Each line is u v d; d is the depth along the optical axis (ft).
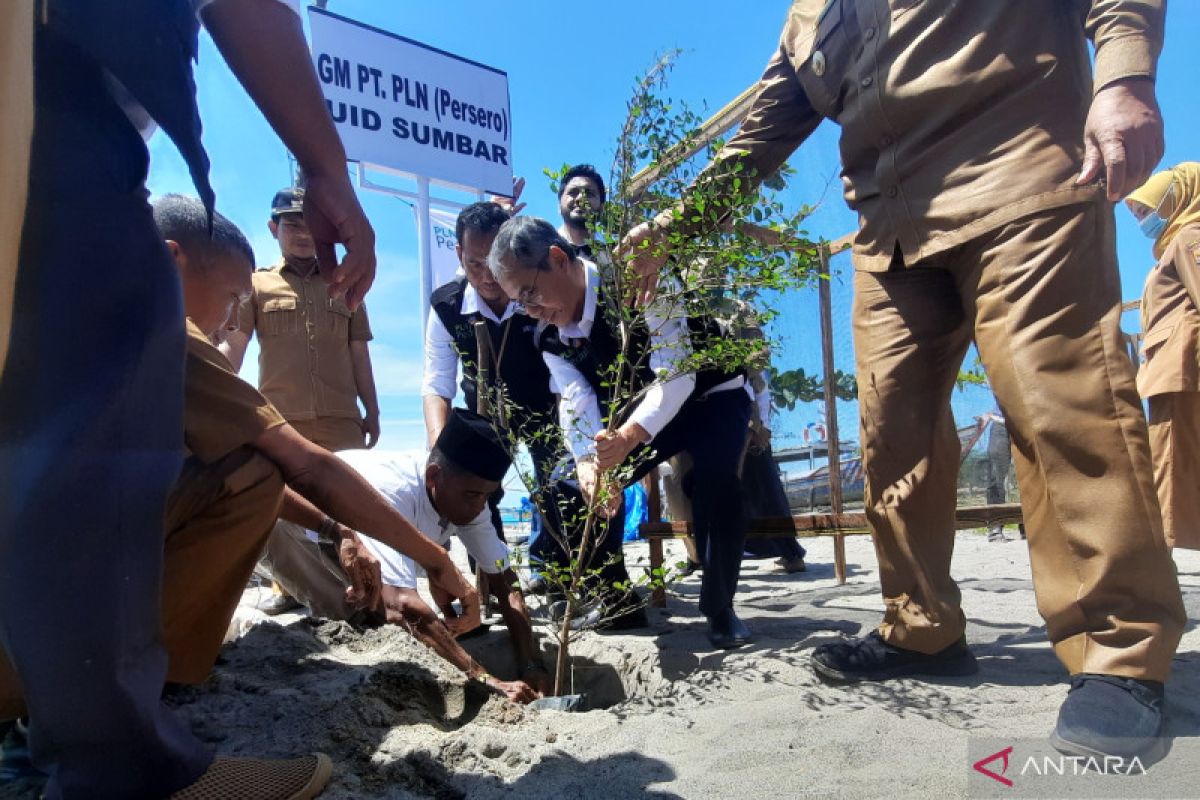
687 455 10.37
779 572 14.61
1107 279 5.26
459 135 18.43
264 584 13.66
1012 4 5.62
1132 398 5.08
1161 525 5.00
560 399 9.58
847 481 14.01
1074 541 5.11
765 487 13.12
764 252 6.84
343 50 16.62
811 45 6.99
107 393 3.67
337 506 5.99
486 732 5.70
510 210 11.55
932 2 5.95
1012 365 5.41
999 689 6.18
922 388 6.57
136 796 3.87
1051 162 5.42
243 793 4.25
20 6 3.24
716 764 5.02
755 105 7.65
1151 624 4.90
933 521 6.64
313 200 5.06
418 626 7.77
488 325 10.52
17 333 3.58
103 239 3.76
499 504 11.00
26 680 3.61
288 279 12.36
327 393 12.34
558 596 9.45
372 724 5.95
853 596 11.09
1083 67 5.62
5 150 3.24
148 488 3.80
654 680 7.68
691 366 7.23
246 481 5.59
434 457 8.24
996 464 14.84
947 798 4.30
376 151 16.92
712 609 8.57
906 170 6.14
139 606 3.78
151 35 3.84
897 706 5.90
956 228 5.80
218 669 7.16
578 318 8.57
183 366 4.09
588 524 7.51
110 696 3.66
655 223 7.13
